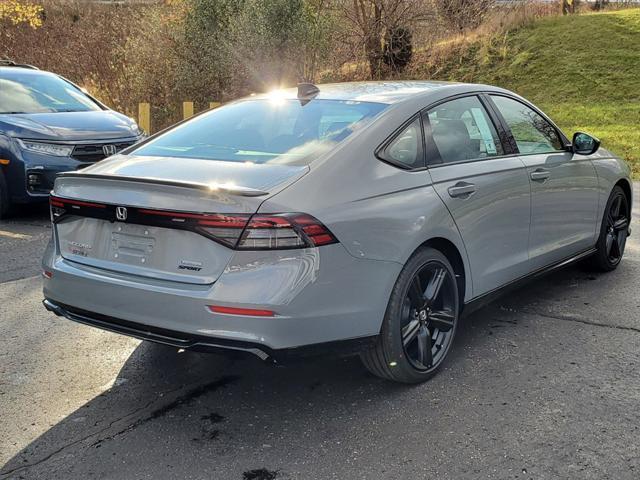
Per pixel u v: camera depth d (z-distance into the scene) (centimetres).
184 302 297
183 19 1620
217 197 295
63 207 347
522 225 434
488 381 365
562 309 479
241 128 387
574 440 303
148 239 315
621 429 312
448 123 398
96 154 773
